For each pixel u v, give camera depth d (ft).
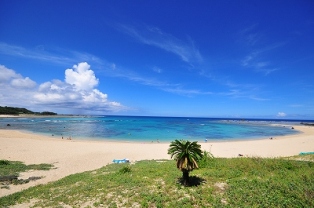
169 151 42.22
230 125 370.53
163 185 43.62
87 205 36.63
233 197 36.04
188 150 41.04
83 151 106.42
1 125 270.46
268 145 130.93
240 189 39.17
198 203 34.53
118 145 127.24
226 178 46.26
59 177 63.41
